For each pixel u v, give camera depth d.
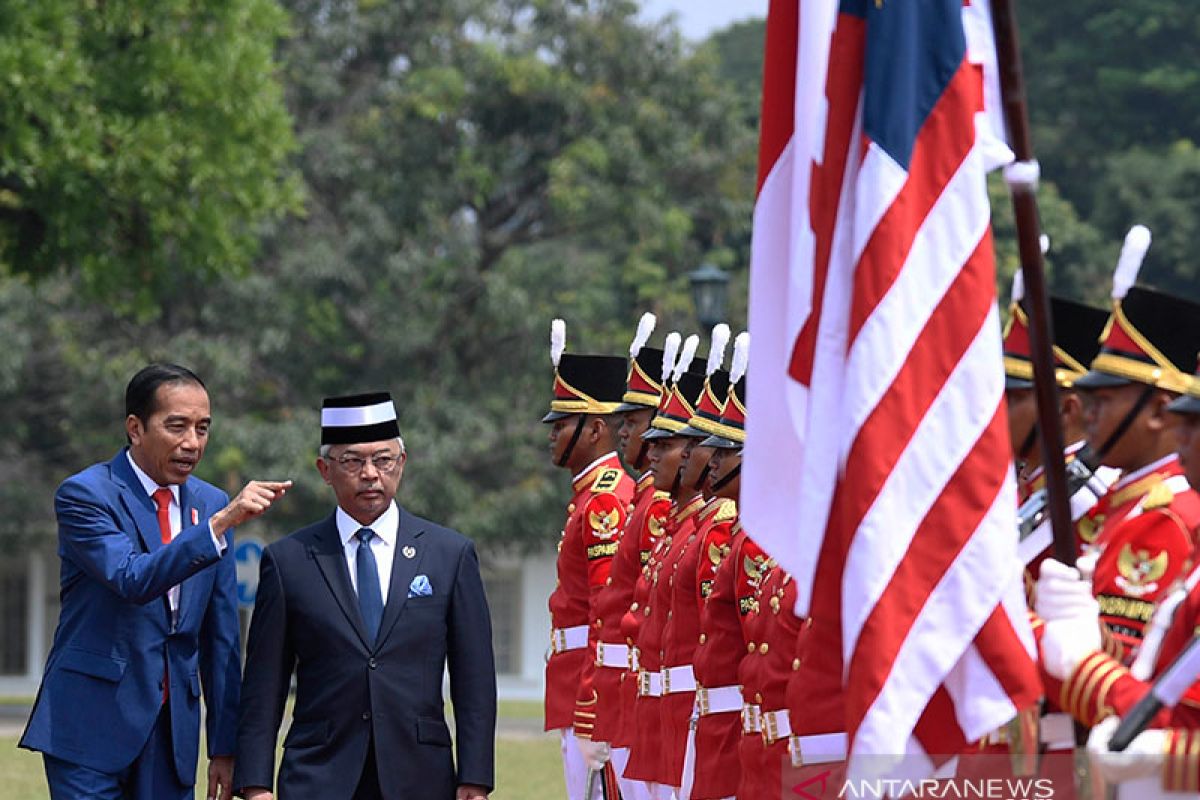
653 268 75.25
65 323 72.19
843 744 13.59
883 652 11.98
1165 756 11.19
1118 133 95.12
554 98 73.69
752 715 16.38
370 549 18.52
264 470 66.62
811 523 12.38
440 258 72.25
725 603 17.62
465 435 70.50
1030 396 14.12
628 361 23.61
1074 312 14.45
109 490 18.36
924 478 12.15
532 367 73.81
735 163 77.56
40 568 86.19
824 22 12.74
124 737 18.12
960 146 12.34
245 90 48.19
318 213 75.06
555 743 49.28
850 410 12.21
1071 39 96.62
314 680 18.27
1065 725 13.02
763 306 13.01
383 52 76.44
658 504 21.39
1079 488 13.32
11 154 44.34
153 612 18.33
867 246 12.22
